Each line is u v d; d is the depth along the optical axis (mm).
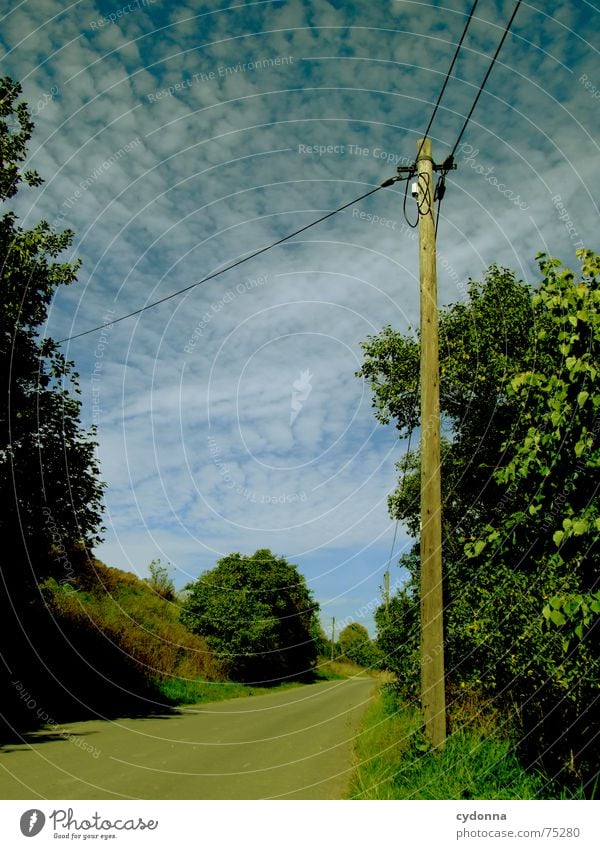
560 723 5555
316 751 9297
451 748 6133
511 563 5320
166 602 28250
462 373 11836
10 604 14188
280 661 37812
